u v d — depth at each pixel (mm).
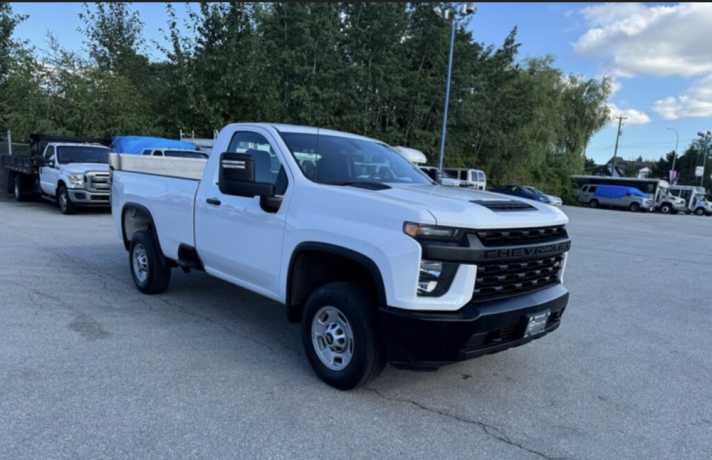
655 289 8328
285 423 3229
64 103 20844
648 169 102250
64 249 8758
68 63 21469
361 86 29312
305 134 4496
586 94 46000
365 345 3467
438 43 30953
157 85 27953
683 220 31328
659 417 3637
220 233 4684
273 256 4086
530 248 3512
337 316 3727
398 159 5051
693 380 4387
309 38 25906
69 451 2799
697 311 6926
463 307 3215
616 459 3043
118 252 8672
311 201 3805
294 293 3988
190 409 3338
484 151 38562
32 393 3438
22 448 2801
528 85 37094
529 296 3600
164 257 5809
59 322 4930
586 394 3982
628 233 18969
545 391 3994
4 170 18984
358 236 3389
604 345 5242
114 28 28469
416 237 3121
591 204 44594
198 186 5012
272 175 4258
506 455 3014
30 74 21016
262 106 20625
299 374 3994
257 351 4445
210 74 20141
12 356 4047
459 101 32594
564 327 5840
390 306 3230
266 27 26297
